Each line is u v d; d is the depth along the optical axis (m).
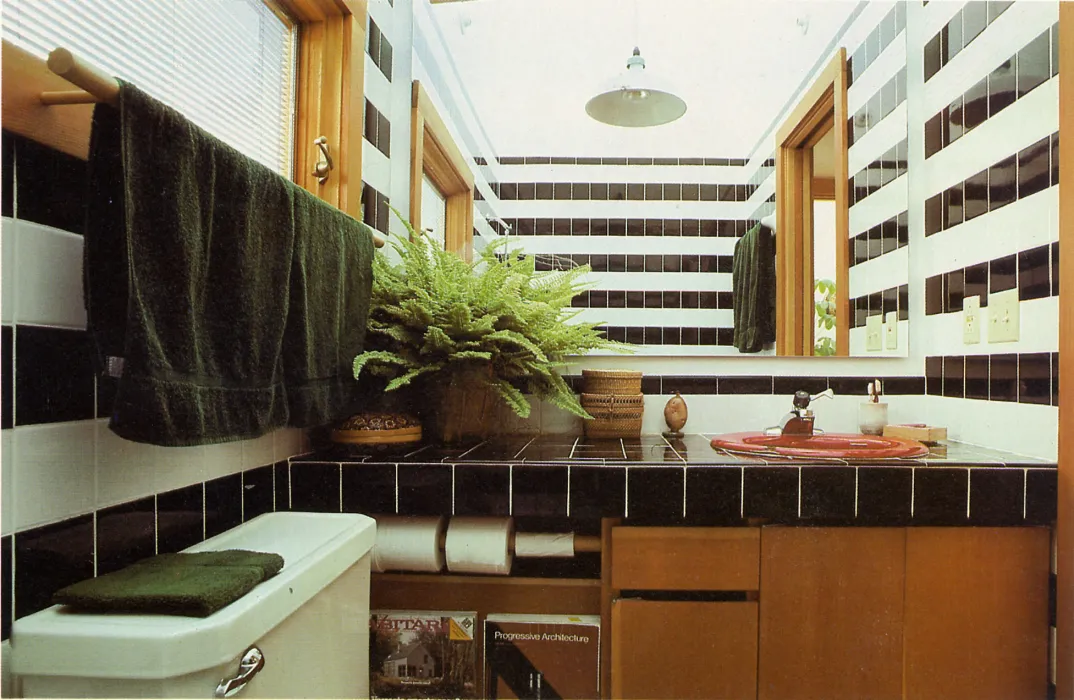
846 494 1.19
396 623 1.37
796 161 1.78
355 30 1.45
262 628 0.73
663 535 1.23
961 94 1.51
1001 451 1.36
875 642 1.21
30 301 0.70
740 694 1.22
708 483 1.19
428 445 1.45
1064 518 1.17
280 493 1.24
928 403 1.68
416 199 1.79
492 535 1.25
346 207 1.41
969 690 1.20
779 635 1.22
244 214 0.91
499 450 1.38
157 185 0.75
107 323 0.74
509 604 1.41
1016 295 1.31
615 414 1.59
